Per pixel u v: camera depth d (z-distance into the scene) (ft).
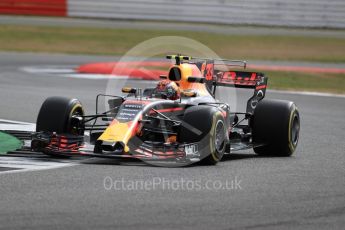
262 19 411.13
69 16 432.66
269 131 114.11
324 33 411.13
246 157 114.01
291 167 104.42
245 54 351.67
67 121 104.99
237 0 414.00
